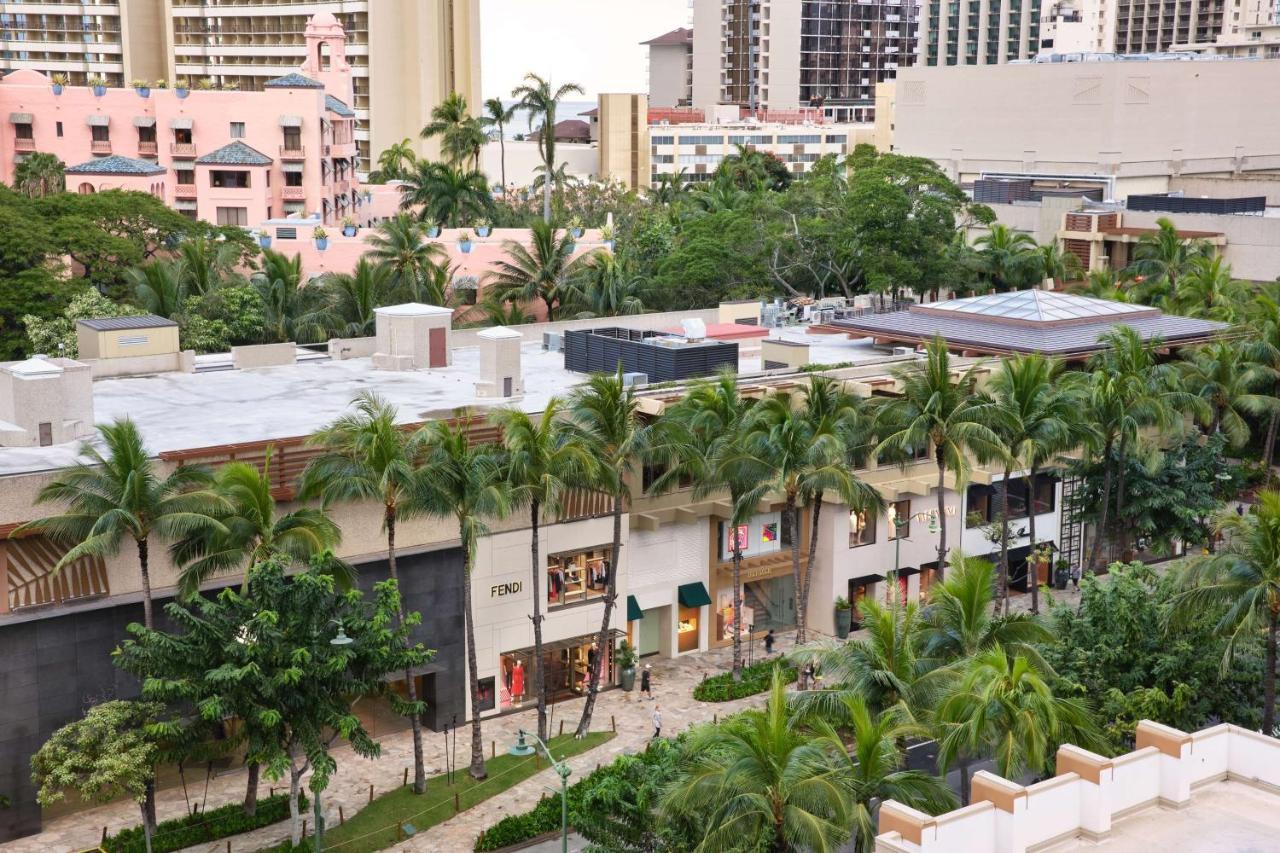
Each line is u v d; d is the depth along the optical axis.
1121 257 143.50
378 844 53.56
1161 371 85.56
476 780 59.00
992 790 32.47
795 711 46.06
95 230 108.12
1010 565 84.25
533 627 66.81
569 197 171.12
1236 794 35.31
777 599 77.81
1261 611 50.38
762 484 66.56
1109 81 182.00
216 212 153.62
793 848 40.47
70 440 63.22
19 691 52.94
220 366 80.94
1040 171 191.00
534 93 159.25
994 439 67.00
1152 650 53.47
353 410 70.19
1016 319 89.56
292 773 51.78
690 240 127.50
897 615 49.03
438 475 56.69
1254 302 109.69
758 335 93.06
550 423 59.72
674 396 70.88
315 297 105.75
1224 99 193.25
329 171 161.75
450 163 163.62
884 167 122.12
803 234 120.06
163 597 55.88
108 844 52.41
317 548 54.06
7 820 53.03
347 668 50.28
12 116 157.38
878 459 74.88
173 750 50.22
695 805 40.59
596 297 114.00
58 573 53.69
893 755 41.91
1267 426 101.94
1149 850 32.56
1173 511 80.44
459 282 122.50
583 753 61.34
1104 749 46.41
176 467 58.09
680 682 69.88
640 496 70.12
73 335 95.31
